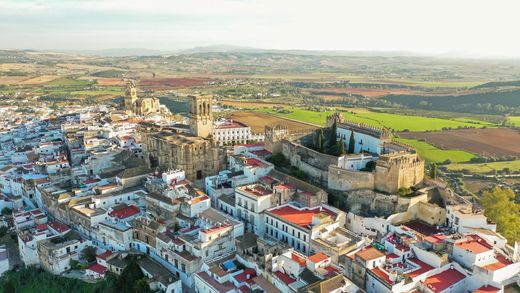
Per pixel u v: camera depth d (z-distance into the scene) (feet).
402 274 463.01
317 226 552.41
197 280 509.76
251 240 550.36
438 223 609.01
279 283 465.88
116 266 551.59
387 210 631.97
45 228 652.89
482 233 540.11
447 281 463.83
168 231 588.50
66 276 568.00
